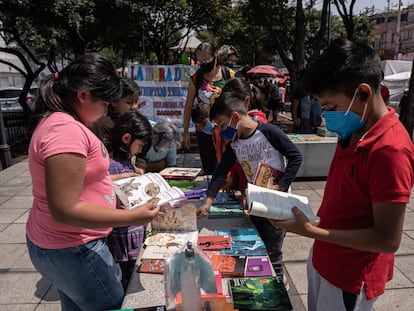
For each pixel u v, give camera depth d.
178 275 1.44
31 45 8.22
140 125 2.13
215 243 2.02
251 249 1.97
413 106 7.05
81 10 8.55
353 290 1.34
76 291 1.53
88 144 1.37
